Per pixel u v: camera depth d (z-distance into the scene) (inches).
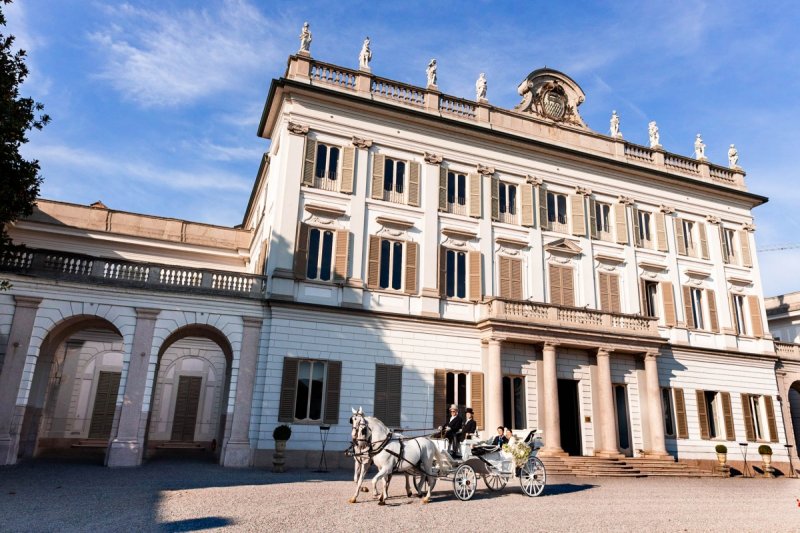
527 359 1020.5
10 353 751.7
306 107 997.2
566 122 1245.7
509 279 1078.4
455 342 987.3
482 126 1117.7
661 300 1206.9
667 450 1096.2
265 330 884.0
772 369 1272.1
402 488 636.7
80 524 387.5
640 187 1267.2
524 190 1143.0
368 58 1074.1
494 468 593.6
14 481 580.7
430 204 1047.6
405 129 1069.1
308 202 960.9
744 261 1334.9
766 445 1154.7
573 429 1041.5
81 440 1178.0
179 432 1258.6
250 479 665.0
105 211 1259.2
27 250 786.2
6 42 575.8
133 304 822.5
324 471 807.1
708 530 450.3
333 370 900.0
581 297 1135.6
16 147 577.9
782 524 489.7
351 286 946.7
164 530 377.1
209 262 1309.1
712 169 1376.7
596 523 458.6
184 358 1305.4
